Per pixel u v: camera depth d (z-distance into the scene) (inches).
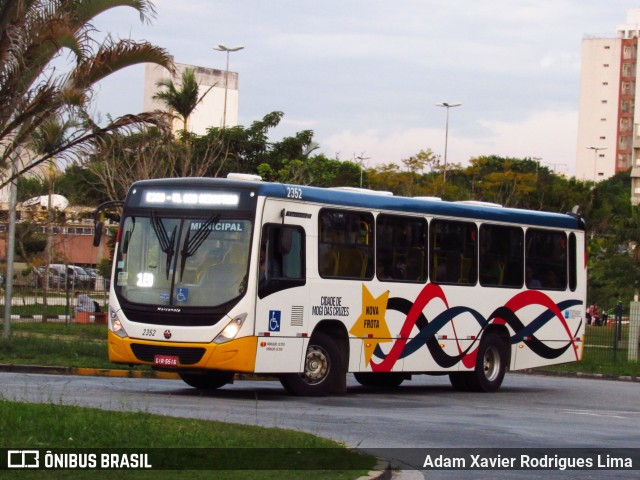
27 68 685.9
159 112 756.6
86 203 1914.4
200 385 826.2
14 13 698.2
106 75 724.7
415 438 546.6
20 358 997.8
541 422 656.4
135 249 736.3
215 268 713.6
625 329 1526.8
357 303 782.5
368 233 796.0
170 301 714.8
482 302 891.4
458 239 873.5
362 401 751.1
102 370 959.0
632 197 3860.7
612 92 6417.3
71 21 708.0
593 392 964.6
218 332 702.5
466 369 878.4
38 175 789.2
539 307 946.7
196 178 738.8
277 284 722.8
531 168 4089.6
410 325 824.9
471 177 3159.5
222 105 3282.5
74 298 1929.1
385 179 2741.1
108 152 764.6
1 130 710.5
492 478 446.6
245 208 717.3
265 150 2231.8
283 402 708.7
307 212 748.6
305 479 387.9
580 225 993.5
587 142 6471.5
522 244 934.4
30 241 2005.4
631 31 6717.5
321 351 761.0
